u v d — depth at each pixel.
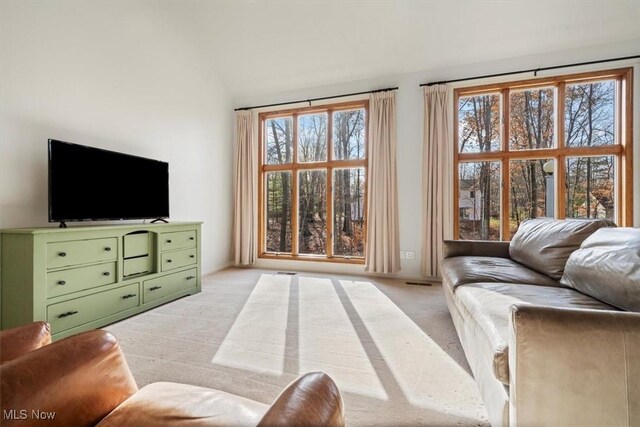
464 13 3.10
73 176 2.35
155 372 1.65
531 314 0.92
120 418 0.79
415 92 3.86
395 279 3.87
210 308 2.75
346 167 4.29
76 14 2.61
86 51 2.70
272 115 4.65
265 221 4.73
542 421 0.90
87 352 0.84
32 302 1.90
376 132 3.95
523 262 2.30
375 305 2.84
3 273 1.98
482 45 3.41
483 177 3.75
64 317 2.07
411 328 2.29
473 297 1.58
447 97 3.70
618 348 0.87
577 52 3.29
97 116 2.80
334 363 1.77
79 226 2.44
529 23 3.11
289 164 4.59
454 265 2.34
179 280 3.07
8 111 2.18
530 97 3.59
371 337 2.13
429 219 3.74
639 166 3.13
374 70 3.93
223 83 4.51
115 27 2.95
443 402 1.41
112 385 0.87
